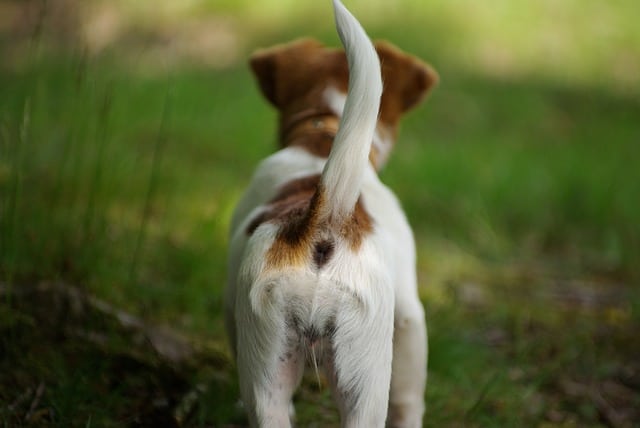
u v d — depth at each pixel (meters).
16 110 8.82
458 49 19.58
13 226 7.38
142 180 11.09
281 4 19.59
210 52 18.50
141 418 6.73
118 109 13.05
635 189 13.87
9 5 19.25
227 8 19.48
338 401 5.41
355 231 5.40
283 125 7.29
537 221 12.67
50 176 9.60
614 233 12.10
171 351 7.52
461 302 9.79
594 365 8.63
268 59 7.48
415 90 7.52
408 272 6.07
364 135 5.18
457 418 7.51
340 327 5.30
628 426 7.73
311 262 5.29
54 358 6.98
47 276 7.67
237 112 14.51
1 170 8.95
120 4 19.23
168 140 12.88
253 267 5.37
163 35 18.81
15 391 6.75
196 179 11.97
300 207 5.60
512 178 13.73
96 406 6.72
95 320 7.45
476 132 16.45
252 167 12.88
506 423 7.53
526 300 10.12
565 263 11.51
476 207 12.41
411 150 14.71
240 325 5.43
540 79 19.33
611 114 18.23
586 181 13.73
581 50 20.48
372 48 5.20
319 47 7.56
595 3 21.97
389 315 5.43
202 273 9.14
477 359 8.51
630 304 9.96
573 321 9.55
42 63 10.84
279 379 5.34
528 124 17.16
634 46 20.91
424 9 20.28
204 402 6.93
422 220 12.13
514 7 21.08
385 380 5.40
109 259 8.48
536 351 8.84
